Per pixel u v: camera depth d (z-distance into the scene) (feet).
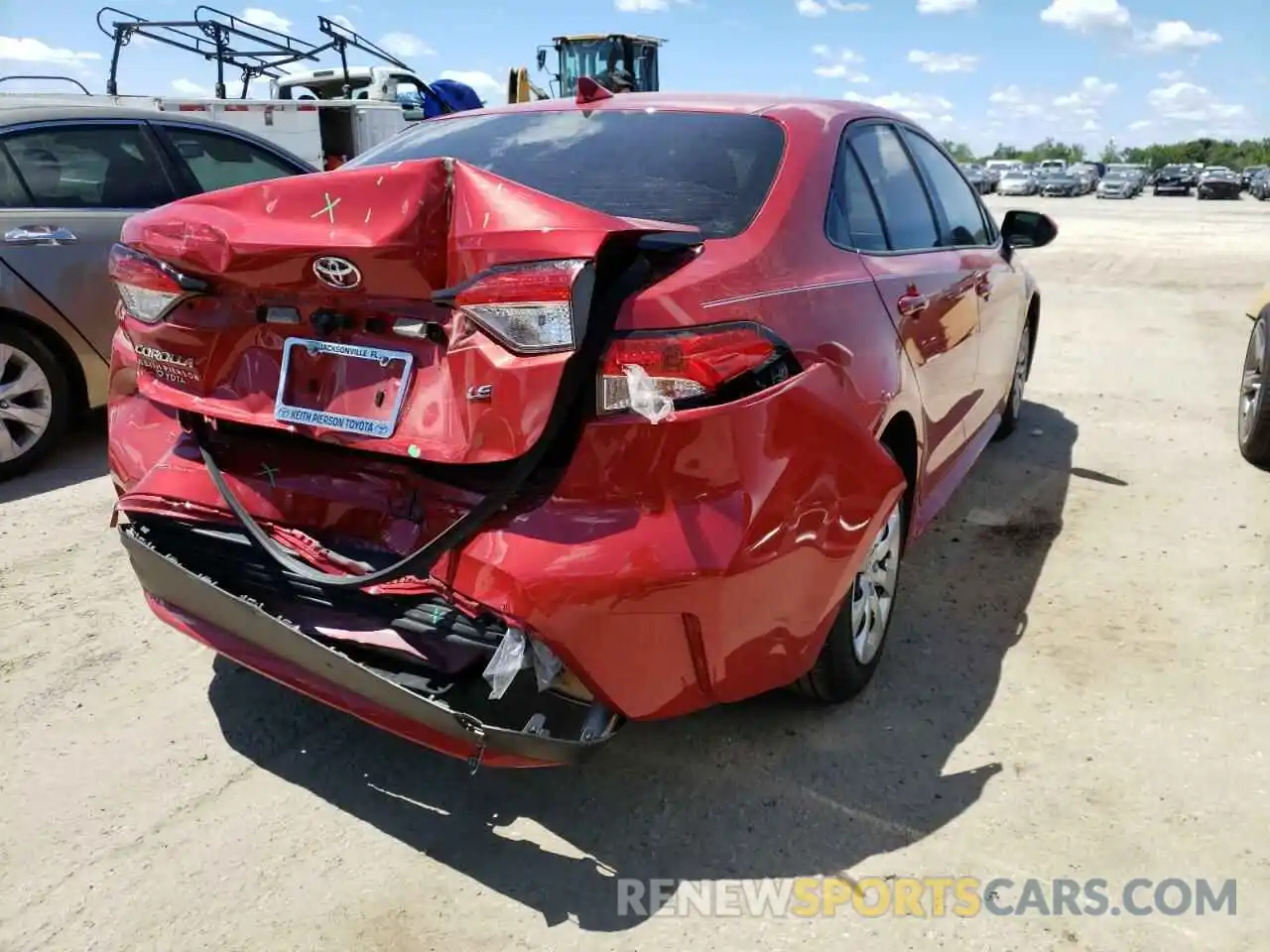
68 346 16.19
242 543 8.14
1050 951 7.02
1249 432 16.75
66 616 11.52
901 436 10.23
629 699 7.16
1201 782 8.73
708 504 7.00
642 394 6.63
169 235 7.66
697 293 7.07
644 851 7.97
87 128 16.79
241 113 33.83
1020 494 15.67
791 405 7.51
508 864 7.84
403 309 7.16
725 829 8.20
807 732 9.44
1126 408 20.65
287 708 9.85
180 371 8.20
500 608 6.75
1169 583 12.53
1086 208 114.32
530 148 9.88
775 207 8.75
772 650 7.81
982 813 8.38
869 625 9.82
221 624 8.13
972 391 13.29
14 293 15.38
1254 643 11.07
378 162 10.55
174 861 7.81
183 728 9.50
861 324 8.92
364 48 40.42
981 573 12.85
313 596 7.88
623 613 6.84
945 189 13.48
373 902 7.43
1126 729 9.50
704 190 8.87
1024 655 10.84
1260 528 14.26
